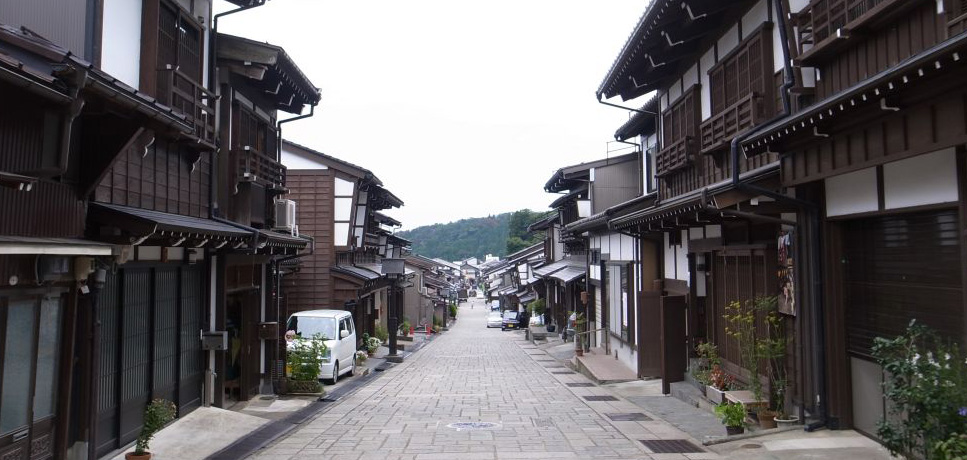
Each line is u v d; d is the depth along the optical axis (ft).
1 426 21.54
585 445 32.04
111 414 29.01
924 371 18.84
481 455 29.94
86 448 25.89
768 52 35.27
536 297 179.73
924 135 21.44
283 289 83.76
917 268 24.75
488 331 180.96
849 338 29.30
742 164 39.17
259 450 31.32
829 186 29.60
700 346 42.42
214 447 31.65
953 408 17.62
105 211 25.76
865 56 26.43
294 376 51.75
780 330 33.83
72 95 19.75
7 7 25.32
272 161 50.85
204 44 39.22
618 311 71.67
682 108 49.96
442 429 37.11
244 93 46.03
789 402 32.71
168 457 29.53
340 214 85.35
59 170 21.49
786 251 32.35
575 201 104.22
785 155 30.83
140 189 30.96
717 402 39.45
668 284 56.39
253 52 41.24
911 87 20.85
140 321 31.86
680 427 36.32
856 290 28.91
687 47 47.06
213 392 41.29
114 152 25.41
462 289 404.98
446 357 95.76
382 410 44.98
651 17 40.93
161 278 34.24
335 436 35.06
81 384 25.98
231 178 43.19
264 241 40.60
